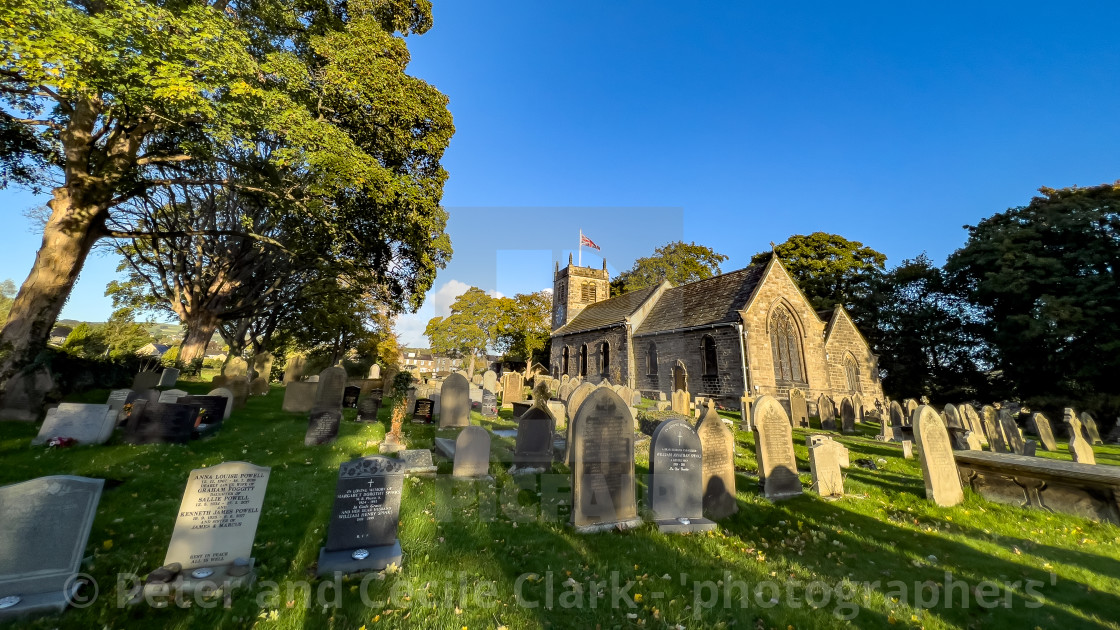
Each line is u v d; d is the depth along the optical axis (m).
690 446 5.65
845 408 14.76
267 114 10.09
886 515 5.96
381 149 13.54
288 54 11.77
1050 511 5.94
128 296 27.75
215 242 19.95
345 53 12.28
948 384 26.73
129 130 11.16
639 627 3.19
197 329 20.36
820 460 6.86
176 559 3.56
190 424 8.38
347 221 13.24
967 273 24.62
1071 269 19.84
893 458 9.34
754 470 8.55
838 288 35.28
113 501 5.02
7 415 9.19
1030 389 21.52
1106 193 20.00
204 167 13.75
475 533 4.80
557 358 34.19
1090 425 14.34
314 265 16.98
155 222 17.17
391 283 16.44
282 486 5.92
